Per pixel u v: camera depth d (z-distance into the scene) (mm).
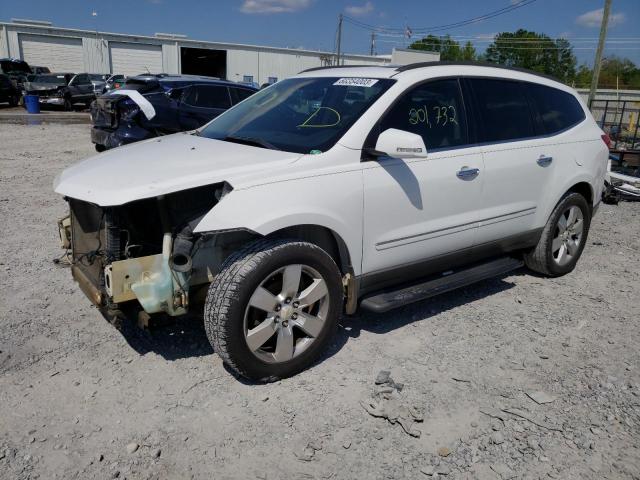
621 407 3258
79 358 3578
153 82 10945
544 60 76625
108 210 3131
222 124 4457
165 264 3150
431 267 4176
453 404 3242
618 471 2750
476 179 4203
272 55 49656
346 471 2699
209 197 3334
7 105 27875
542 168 4762
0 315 4102
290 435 2932
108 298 3199
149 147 3947
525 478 2689
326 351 3787
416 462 2771
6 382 3283
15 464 2641
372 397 3277
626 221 7809
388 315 4391
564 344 3994
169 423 2990
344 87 4078
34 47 43281
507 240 4691
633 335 4184
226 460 2740
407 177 3770
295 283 3285
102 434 2883
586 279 5371
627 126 20016
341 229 3467
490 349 3898
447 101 4172
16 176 9203
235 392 3281
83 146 13445
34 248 5594
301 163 3373
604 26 25594
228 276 3098
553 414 3176
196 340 3852
